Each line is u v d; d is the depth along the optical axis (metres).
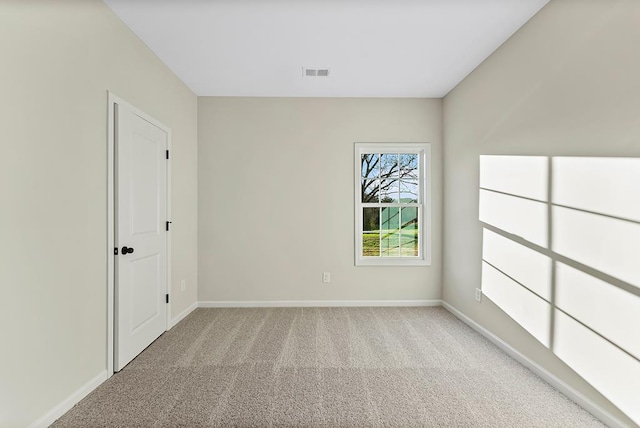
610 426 1.75
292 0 2.23
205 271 4.07
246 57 3.07
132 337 2.56
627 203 1.68
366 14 2.40
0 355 1.51
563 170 2.11
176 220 3.47
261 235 4.10
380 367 2.44
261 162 4.10
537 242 2.35
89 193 2.09
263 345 2.86
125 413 1.87
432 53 2.98
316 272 4.11
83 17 2.03
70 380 1.93
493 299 2.93
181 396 2.04
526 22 2.48
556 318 2.16
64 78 1.88
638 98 1.63
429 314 3.76
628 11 1.68
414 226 4.22
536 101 2.37
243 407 1.93
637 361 1.63
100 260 2.20
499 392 2.10
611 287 1.76
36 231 1.69
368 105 4.12
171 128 3.35
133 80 2.63
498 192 2.86
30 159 1.66
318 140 4.12
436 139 4.13
